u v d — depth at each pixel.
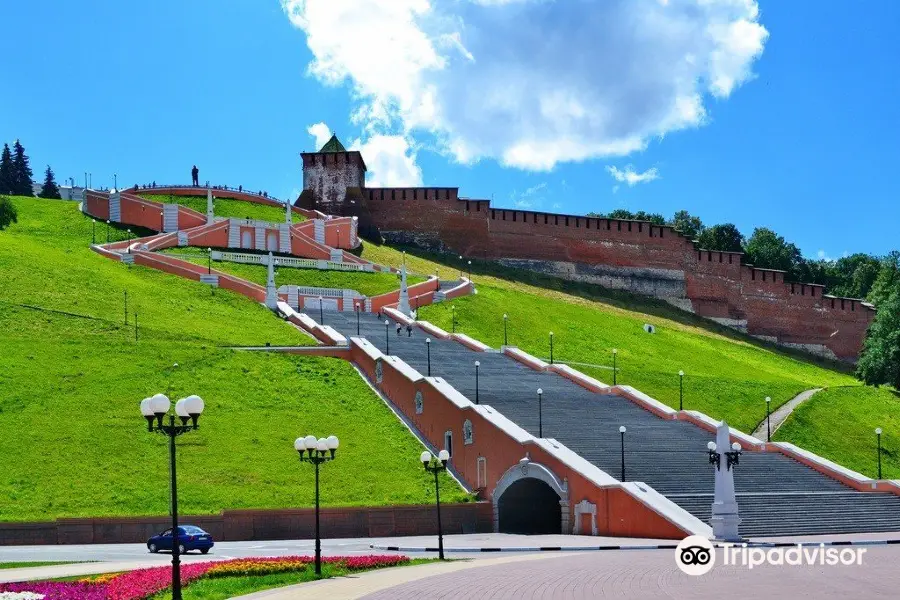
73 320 78.88
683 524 45.62
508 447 55.28
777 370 108.69
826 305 135.50
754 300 134.25
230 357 74.44
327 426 64.94
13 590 27.03
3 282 85.44
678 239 135.12
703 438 62.84
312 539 49.97
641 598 26.03
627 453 56.91
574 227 132.38
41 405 62.31
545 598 26.17
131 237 117.81
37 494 52.19
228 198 138.50
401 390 68.94
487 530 54.00
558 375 77.94
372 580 31.09
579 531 50.53
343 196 135.75
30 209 127.94
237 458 58.47
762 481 56.59
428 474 59.50
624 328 108.25
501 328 98.62
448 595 26.95
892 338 95.94
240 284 97.75
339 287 105.62
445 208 132.00
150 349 73.75
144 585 27.97
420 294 103.56
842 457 75.19
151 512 51.22
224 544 47.25
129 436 59.75
